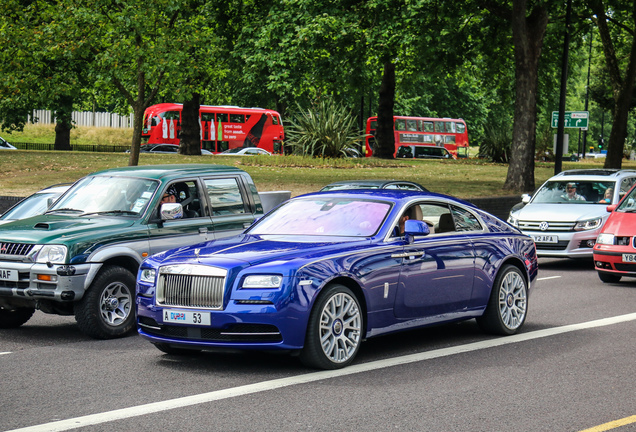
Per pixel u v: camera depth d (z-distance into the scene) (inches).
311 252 274.4
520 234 363.6
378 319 289.9
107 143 2913.4
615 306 425.4
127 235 350.3
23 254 336.5
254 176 1111.6
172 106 2076.8
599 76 2426.2
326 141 1456.7
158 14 820.6
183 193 383.6
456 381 257.6
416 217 318.3
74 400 233.8
